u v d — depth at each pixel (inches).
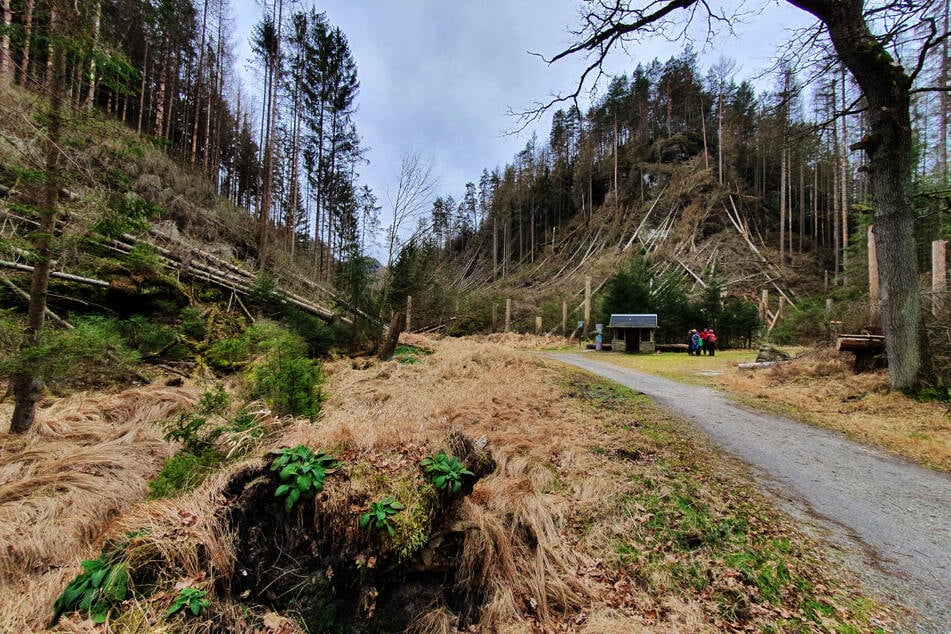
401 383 273.7
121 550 77.0
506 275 1770.4
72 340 151.2
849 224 1214.9
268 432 137.6
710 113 1734.7
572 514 114.6
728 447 175.8
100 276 283.7
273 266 539.8
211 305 355.6
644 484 133.3
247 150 1025.5
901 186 246.8
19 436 151.6
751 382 322.3
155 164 479.8
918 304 242.5
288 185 829.8
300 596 81.0
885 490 134.7
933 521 114.2
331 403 213.9
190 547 78.0
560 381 295.3
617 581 91.0
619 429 190.1
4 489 115.6
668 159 1694.1
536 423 189.8
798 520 114.3
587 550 101.0
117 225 146.0
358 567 80.7
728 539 103.9
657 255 1259.8
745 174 1579.7
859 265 669.3
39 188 149.3
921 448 172.9
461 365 331.9
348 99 824.9
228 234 539.8
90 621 65.2
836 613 78.5
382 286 491.2
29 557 92.2
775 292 1079.0
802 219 1296.8
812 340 631.8
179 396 218.4
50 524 103.4
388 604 82.8
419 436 118.9
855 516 117.0
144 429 177.3
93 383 222.4
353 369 335.9
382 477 93.6
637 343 655.1
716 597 84.4
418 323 747.4
